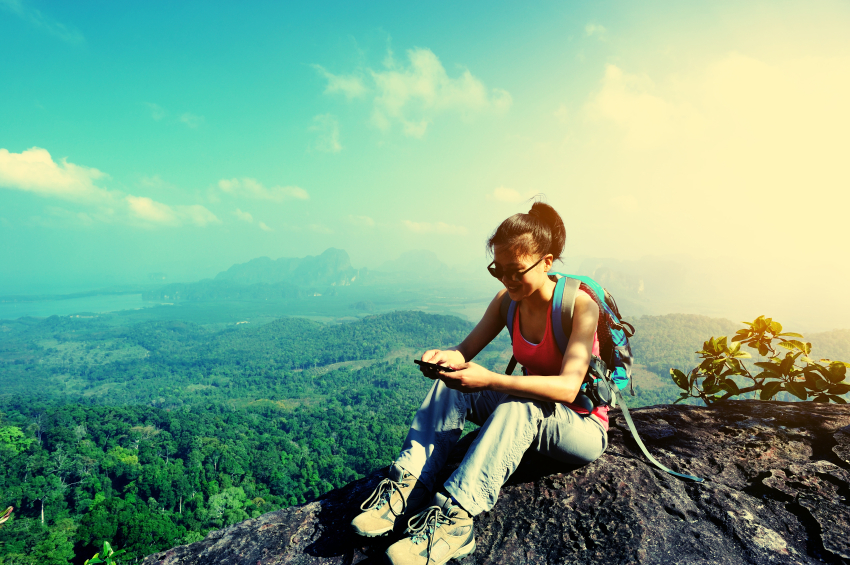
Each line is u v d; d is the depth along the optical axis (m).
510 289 1.95
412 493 1.80
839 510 1.62
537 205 1.98
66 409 123.56
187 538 57.66
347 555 1.74
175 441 110.00
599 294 1.96
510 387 1.73
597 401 1.90
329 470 96.56
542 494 1.92
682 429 2.45
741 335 3.33
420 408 2.02
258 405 168.12
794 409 2.54
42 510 70.19
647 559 1.49
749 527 1.59
